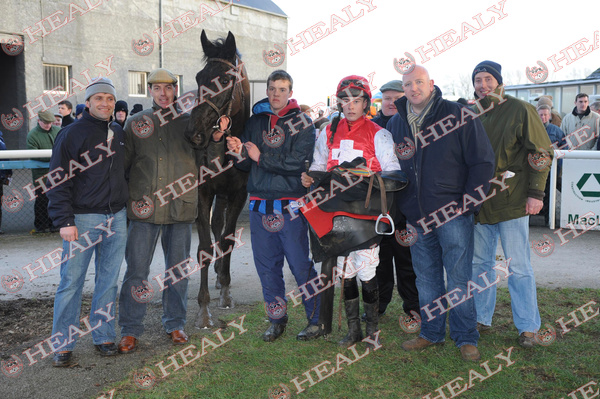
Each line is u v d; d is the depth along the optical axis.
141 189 3.29
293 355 3.23
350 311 3.33
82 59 16.14
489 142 3.04
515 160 3.30
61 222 2.95
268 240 3.40
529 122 3.20
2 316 3.96
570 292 4.39
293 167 3.23
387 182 3.04
